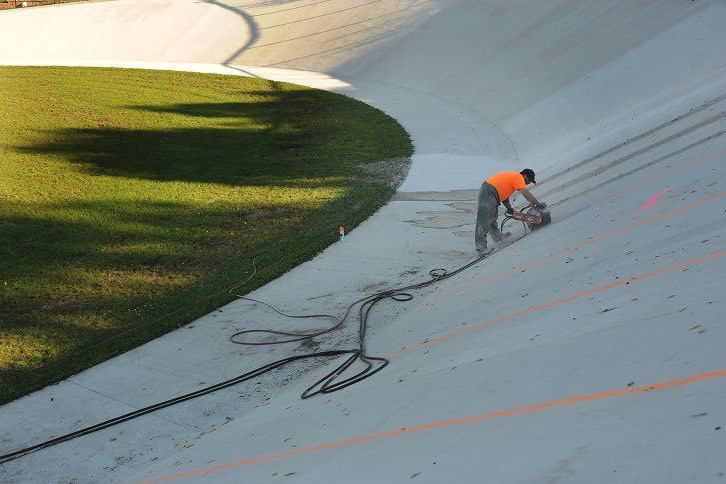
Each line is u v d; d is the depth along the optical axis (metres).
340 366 6.99
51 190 14.72
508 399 4.37
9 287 10.31
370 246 11.05
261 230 12.24
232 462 5.26
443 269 9.80
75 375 7.76
